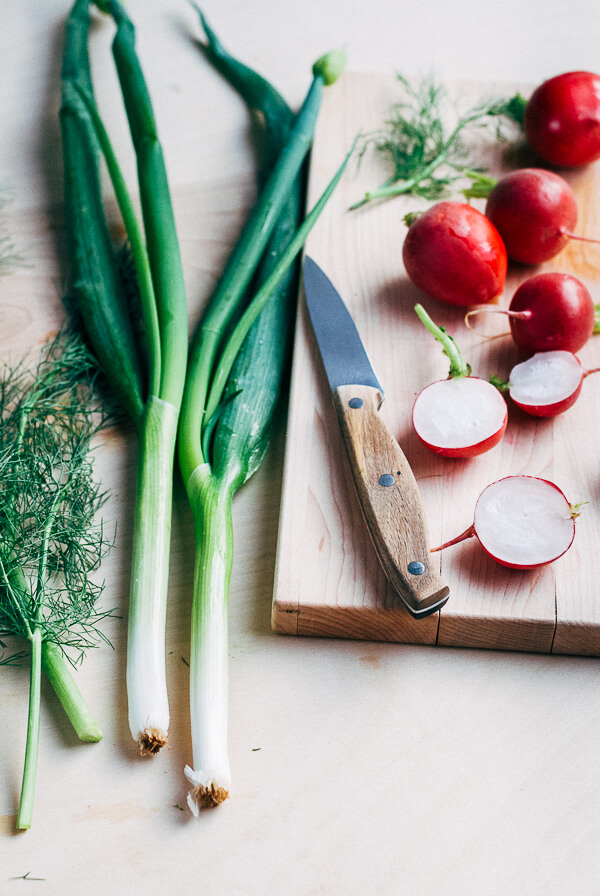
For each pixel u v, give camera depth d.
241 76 0.69
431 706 0.45
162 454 0.49
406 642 0.47
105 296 0.55
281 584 0.46
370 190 0.61
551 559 0.46
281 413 0.54
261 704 0.45
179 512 0.50
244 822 0.42
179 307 0.53
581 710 0.45
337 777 0.43
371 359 0.54
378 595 0.46
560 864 0.41
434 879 0.41
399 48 0.73
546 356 0.51
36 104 0.68
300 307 0.55
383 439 0.48
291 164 0.59
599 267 0.57
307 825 0.42
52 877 0.41
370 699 0.45
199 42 0.73
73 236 0.57
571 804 0.43
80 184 0.59
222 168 0.65
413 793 0.43
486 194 0.58
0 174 0.64
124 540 0.49
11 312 0.57
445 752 0.44
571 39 0.73
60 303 0.58
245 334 0.53
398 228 0.59
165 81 0.70
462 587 0.46
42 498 0.49
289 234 0.59
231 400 0.51
